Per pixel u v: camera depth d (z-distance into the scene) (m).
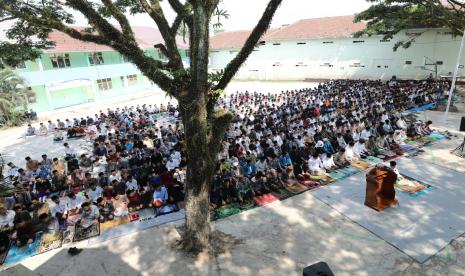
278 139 12.31
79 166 12.27
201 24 5.87
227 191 9.06
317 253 6.75
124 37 6.12
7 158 14.95
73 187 10.85
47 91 26.28
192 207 6.83
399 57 29.28
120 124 17.83
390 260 6.41
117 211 8.71
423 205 8.31
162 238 7.63
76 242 7.70
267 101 22.91
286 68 36.94
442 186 9.23
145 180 9.99
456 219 7.62
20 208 8.09
